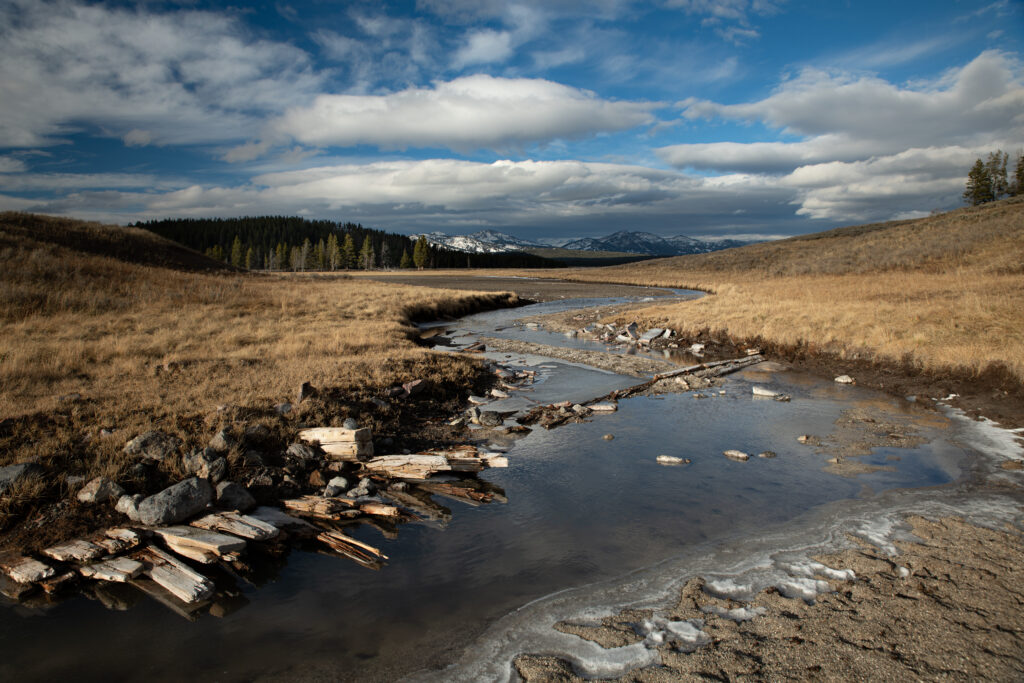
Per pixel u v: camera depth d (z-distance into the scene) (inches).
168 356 535.5
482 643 181.2
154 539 245.9
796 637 172.7
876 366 658.8
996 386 521.0
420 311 1371.8
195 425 347.6
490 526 274.4
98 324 713.6
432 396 531.2
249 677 167.2
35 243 1240.2
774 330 864.9
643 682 155.9
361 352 655.1
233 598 211.6
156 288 1107.3
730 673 156.6
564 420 475.8
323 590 217.9
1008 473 327.6
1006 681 147.4
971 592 195.2
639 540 254.2
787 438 418.0
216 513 263.4
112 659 175.8
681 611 193.0
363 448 360.2
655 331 992.9
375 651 179.6
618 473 347.3
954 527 253.0
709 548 243.0
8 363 445.1
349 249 5344.5
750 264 3225.9
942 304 828.0
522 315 1508.4
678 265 4060.0
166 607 205.8
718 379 652.1
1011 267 1242.6
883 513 272.7
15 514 248.1
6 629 191.0
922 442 396.5
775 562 226.2
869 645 165.9
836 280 1654.8
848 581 207.8
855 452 378.0
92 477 277.6
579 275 4020.7
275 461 336.5
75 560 227.0
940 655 159.8
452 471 349.1
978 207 2689.5
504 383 623.2
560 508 294.4
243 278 1828.2
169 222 6269.7
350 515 284.2
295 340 689.0
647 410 513.3
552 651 174.7
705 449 394.6
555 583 218.8
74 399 371.9
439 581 223.3
